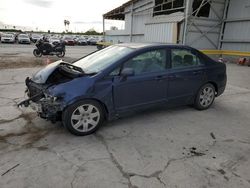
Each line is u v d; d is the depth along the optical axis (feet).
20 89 20.65
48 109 11.11
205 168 9.33
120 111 12.71
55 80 12.25
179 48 14.58
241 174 9.02
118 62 12.34
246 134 12.62
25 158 9.73
